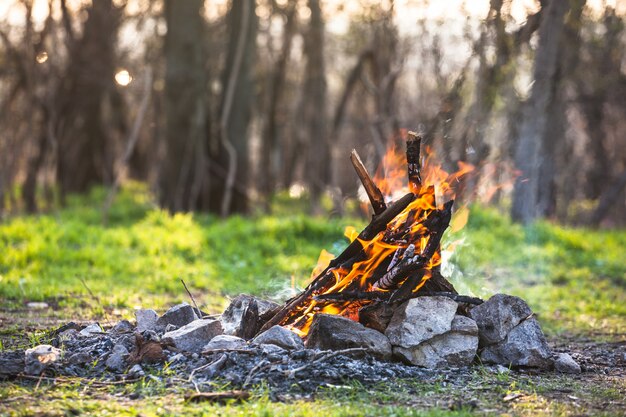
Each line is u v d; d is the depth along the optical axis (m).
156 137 22.53
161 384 4.76
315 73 23.91
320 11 23.75
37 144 20.08
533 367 5.61
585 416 4.52
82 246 11.27
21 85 17.78
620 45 21.92
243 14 17.88
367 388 4.86
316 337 5.36
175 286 9.12
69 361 5.15
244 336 5.73
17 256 9.94
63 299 8.14
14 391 4.64
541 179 20.97
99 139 25.34
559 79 18.66
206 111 18.89
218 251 11.65
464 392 4.90
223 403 4.52
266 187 26.00
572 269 11.70
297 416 4.26
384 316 5.53
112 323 6.84
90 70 20.81
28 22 16.88
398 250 5.70
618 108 25.61
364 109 23.67
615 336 7.55
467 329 5.49
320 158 23.58
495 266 11.69
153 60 22.70
